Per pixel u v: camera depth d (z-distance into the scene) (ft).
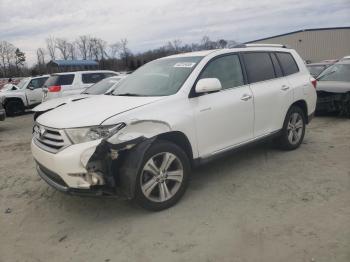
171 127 14.49
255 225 12.97
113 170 13.47
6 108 54.13
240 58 18.42
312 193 15.37
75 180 13.03
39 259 11.93
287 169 18.43
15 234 13.66
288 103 20.21
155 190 14.58
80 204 15.84
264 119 18.83
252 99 17.90
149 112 14.19
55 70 171.83
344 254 10.91
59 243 12.82
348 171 17.76
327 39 166.91
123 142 13.20
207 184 17.01
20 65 233.76
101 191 13.21
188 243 12.12
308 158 20.03
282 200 14.87
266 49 20.16
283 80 20.24
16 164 23.38
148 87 16.74
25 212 15.53
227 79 17.37
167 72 17.17
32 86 56.34
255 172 18.22
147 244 12.26
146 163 13.79
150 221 13.79
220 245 11.87
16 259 12.00
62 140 13.48
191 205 14.87
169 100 14.94
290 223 12.94
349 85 31.42
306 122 22.16
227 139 16.94
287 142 20.94
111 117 13.46
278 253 11.20
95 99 16.84
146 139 13.78
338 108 31.40
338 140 23.89
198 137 15.60
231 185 16.74
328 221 12.90
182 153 14.83
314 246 11.42
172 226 13.30
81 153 12.80
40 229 13.94
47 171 14.37
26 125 43.42
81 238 13.03
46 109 28.25
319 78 35.01
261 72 19.24
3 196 17.56
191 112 15.29
